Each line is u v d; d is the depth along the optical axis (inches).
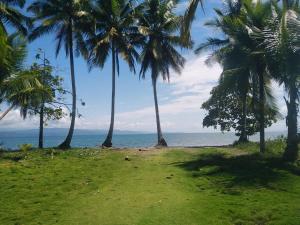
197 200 617.0
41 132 1476.4
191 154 1185.4
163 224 505.7
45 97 1262.3
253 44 1053.2
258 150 1191.6
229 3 1402.6
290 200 608.7
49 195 679.1
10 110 1128.2
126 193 673.6
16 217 558.9
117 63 1579.7
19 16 1398.9
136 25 1587.1
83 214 561.0
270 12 1037.2
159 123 1625.2
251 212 551.2
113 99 1566.2
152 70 1638.8
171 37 1605.6
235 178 781.9
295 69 850.8
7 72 1028.5
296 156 976.9
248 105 1635.1
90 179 809.5
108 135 1540.4
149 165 989.2
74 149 1328.7
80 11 1433.3
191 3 652.7
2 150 1307.8
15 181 790.5
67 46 1508.4
